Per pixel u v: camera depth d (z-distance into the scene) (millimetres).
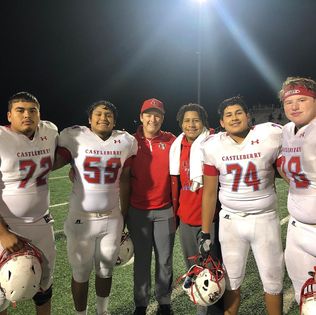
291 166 2277
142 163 2943
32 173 2469
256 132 2490
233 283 2631
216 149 2549
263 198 2506
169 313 3047
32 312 3152
